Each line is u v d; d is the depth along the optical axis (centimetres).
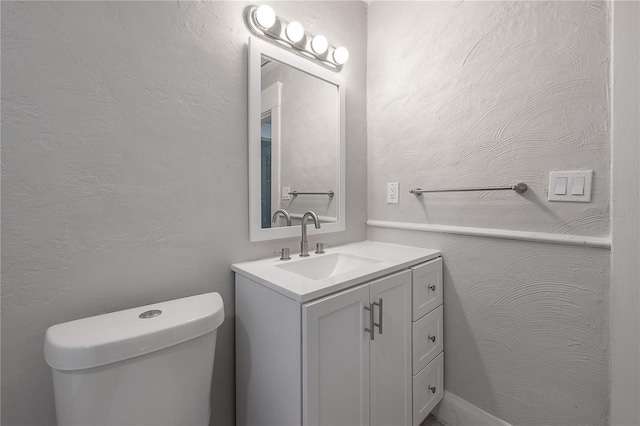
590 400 101
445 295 139
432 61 140
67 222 81
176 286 101
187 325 78
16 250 75
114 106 87
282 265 116
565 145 103
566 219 103
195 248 105
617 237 92
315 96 141
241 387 109
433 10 139
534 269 112
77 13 81
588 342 101
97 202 85
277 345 90
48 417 81
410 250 142
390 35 158
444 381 140
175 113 99
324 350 84
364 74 169
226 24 111
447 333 139
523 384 116
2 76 72
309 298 81
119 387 69
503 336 121
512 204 116
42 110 77
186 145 102
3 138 72
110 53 86
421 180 146
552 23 105
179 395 79
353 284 93
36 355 78
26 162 75
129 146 90
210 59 107
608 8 93
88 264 85
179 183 101
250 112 116
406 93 151
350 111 161
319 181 145
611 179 93
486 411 127
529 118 111
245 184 118
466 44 128
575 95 100
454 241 135
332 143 150
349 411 92
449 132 134
